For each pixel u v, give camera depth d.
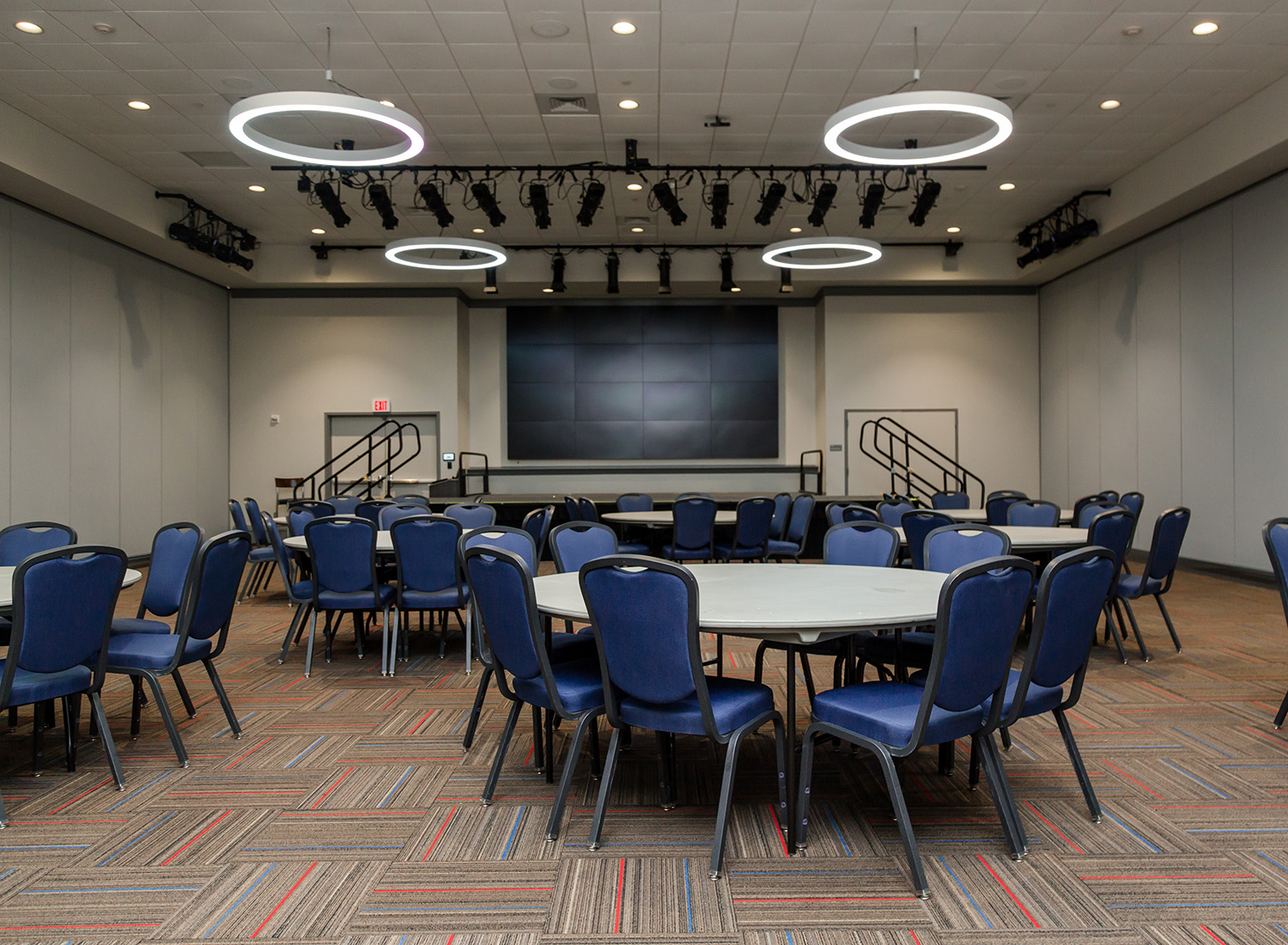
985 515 6.59
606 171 8.02
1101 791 2.74
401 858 2.31
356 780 2.92
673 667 2.17
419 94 6.44
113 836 2.46
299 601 4.64
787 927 1.94
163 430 9.73
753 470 12.20
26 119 6.80
